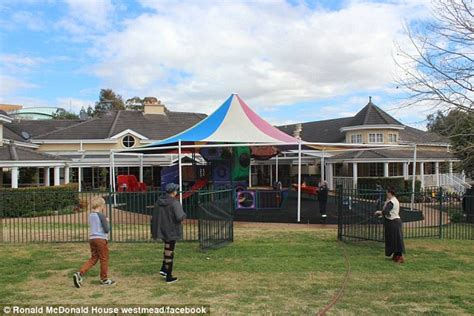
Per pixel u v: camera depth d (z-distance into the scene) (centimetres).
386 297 709
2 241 1236
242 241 1212
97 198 793
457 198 1767
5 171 2945
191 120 4394
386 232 997
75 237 1305
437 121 1503
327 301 684
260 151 2203
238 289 746
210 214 1102
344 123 4244
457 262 987
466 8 1388
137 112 4334
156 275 838
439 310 646
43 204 1941
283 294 719
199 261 955
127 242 1193
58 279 814
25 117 6138
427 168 4012
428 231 1481
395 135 3747
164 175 2177
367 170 3697
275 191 2016
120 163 3606
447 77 1377
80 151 3653
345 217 1251
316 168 4047
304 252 1063
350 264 942
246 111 1973
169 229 789
